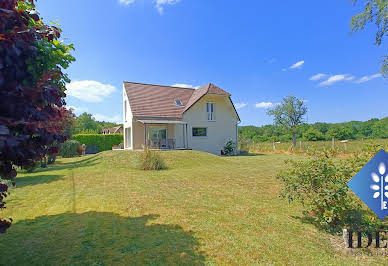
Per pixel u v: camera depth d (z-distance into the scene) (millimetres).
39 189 8781
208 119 27469
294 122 39344
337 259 3541
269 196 7309
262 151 32656
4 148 1906
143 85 27938
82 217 5387
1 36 2078
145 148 15383
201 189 8359
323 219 4676
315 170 4848
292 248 3838
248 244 3953
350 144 29062
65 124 16500
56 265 3293
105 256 3529
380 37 11227
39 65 2533
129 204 6406
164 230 4547
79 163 17312
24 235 4352
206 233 4402
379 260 3543
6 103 2139
